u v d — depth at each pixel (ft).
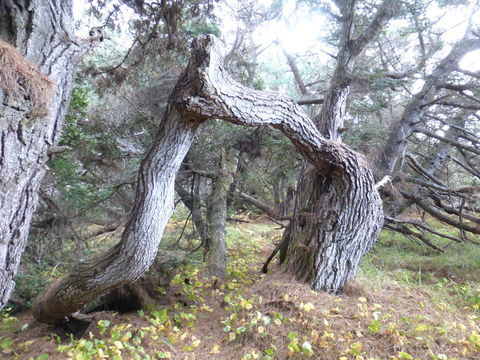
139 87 21.52
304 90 30.07
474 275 20.24
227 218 28.81
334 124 17.39
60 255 21.36
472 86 25.00
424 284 18.52
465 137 30.22
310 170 16.67
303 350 10.32
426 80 27.09
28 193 8.63
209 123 22.88
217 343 11.85
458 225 26.73
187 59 19.08
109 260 10.96
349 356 10.06
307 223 15.48
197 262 22.75
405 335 11.09
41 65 8.29
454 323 12.09
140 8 15.34
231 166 24.85
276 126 12.29
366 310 12.74
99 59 21.03
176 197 28.32
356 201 14.30
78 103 20.03
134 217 10.51
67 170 20.52
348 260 14.89
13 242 8.57
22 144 7.91
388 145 26.73
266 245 33.83
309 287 14.28
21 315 15.88
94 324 13.26
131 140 24.62
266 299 13.58
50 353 11.39
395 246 28.60
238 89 9.79
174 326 13.33
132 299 14.57
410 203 31.01
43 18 8.27
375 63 26.30
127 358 10.75
